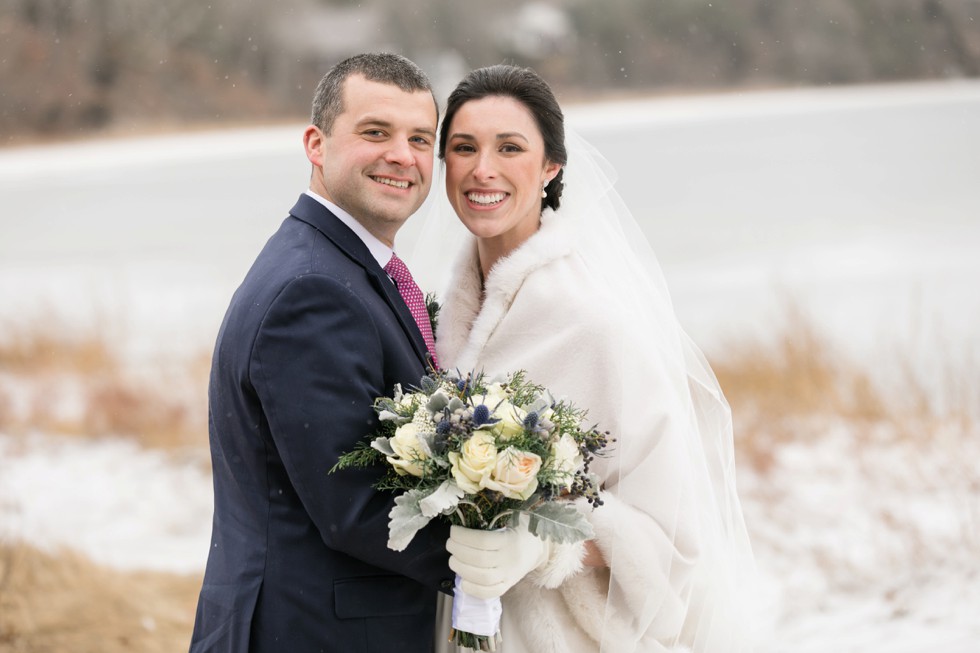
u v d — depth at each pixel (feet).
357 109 9.50
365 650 9.16
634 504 9.61
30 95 118.62
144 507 22.63
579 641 9.83
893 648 16.28
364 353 8.98
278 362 8.82
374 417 8.96
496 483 8.24
